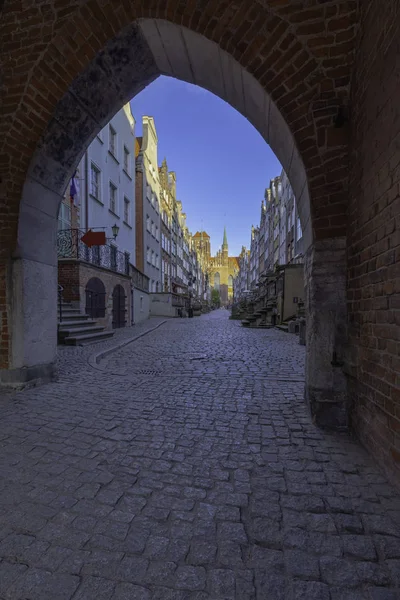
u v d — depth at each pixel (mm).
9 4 4473
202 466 2773
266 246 44438
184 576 1656
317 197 3439
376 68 2654
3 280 5020
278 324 18406
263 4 3400
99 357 8133
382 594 1549
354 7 3227
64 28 4246
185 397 4746
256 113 4234
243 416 3943
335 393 3514
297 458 2891
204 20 3596
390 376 2445
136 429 3549
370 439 2873
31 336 5191
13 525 2027
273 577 1650
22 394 4797
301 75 3385
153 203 31797
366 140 2867
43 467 2736
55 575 1656
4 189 4836
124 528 2010
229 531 1983
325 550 1828
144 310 24281
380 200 2592
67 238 12641
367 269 2869
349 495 2338
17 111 4613
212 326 20266
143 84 5137
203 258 109688
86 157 15445
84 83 4590
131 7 3883
